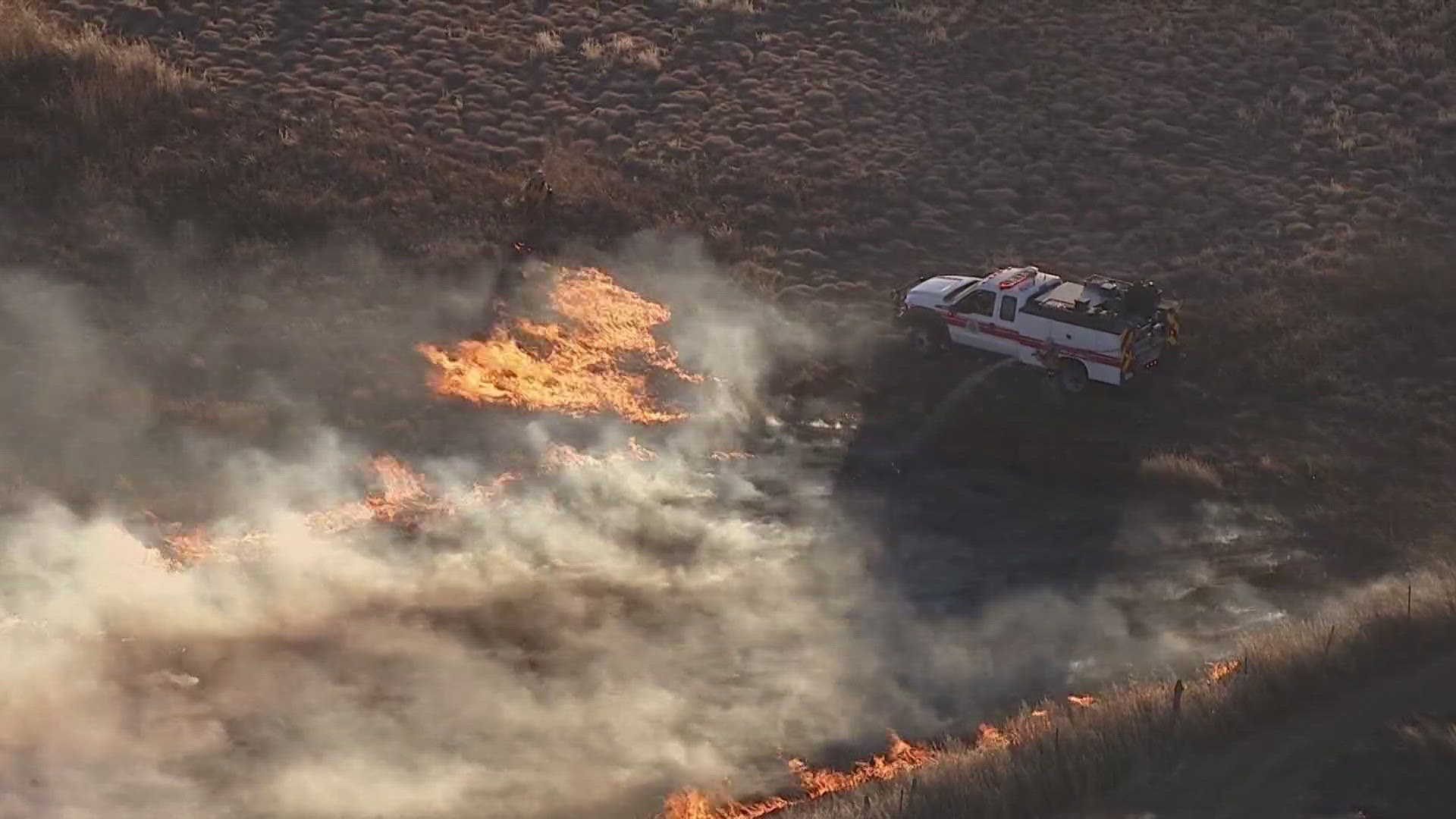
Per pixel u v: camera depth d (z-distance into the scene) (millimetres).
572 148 149750
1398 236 140625
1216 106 165750
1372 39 180250
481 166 144375
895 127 158750
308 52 160125
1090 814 50281
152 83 140500
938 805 52719
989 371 114188
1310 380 114500
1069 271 134875
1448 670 57188
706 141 152875
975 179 151000
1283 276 133625
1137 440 106000
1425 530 94250
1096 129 160375
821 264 135000
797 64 168625
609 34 171250
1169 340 110688
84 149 130250
